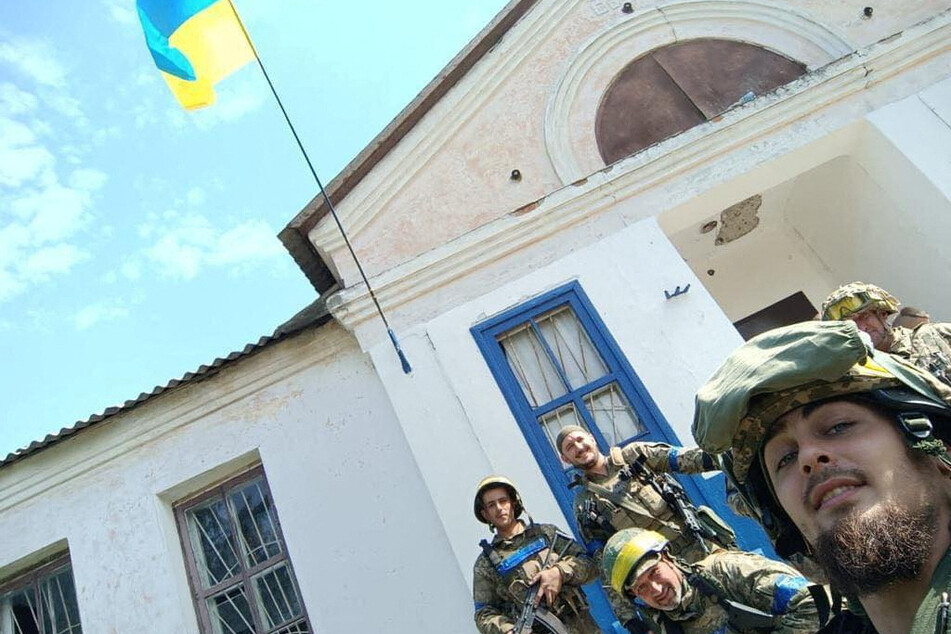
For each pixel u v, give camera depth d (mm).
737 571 3258
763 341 1617
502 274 6520
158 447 6938
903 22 7102
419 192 7109
